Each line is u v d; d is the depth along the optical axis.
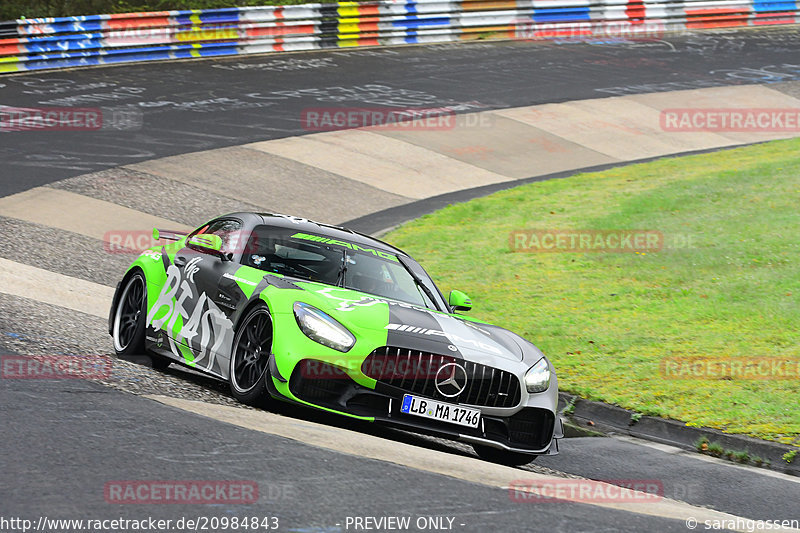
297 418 23.25
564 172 74.69
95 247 47.72
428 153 75.56
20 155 63.50
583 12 124.06
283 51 105.44
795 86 104.19
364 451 19.78
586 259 50.84
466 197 67.12
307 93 89.00
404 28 113.06
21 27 88.69
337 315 22.86
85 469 16.22
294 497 15.77
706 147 83.62
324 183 66.38
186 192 60.31
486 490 17.78
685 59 113.88
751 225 54.34
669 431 30.56
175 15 98.06
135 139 70.44
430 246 54.25
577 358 36.81
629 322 40.94
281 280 24.64
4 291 35.94
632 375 34.78
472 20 117.94
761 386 33.22
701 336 38.69
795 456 27.77
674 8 128.88
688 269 47.69
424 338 22.75
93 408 20.12
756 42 125.06
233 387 23.83
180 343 26.67
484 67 104.56
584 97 95.00
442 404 22.33
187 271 27.50
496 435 23.09
